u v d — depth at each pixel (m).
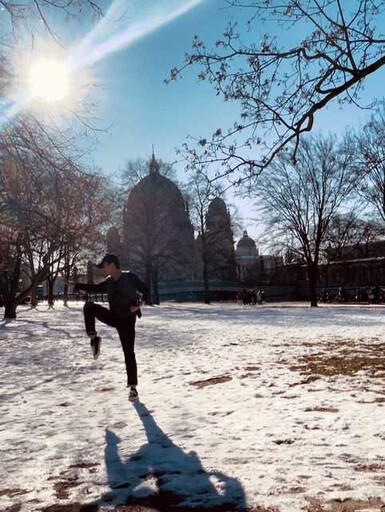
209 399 6.26
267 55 7.07
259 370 8.33
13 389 7.44
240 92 7.35
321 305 46.12
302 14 6.86
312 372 7.96
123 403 6.27
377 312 28.78
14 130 9.52
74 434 4.99
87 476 3.87
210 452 4.26
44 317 32.25
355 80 6.69
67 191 11.21
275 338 13.90
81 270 51.19
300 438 4.52
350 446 4.25
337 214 47.81
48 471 4.01
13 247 22.95
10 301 30.31
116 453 4.38
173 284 78.94
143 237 55.94
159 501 3.40
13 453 4.47
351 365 8.55
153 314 32.72
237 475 3.72
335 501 3.22
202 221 55.12
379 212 41.62
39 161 9.97
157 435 4.84
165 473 3.85
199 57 7.20
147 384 7.46
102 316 6.66
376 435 4.53
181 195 57.00
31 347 13.53
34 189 11.19
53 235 18.42
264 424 5.02
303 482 3.53
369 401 5.85
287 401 5.96
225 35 7.15
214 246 56.66
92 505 3.37
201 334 16.08
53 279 53.53
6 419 5.68
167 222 57.03
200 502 3.34
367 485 3.44
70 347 13.28
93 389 7.27
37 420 5.59
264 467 3.84
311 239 44.50
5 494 3.60
